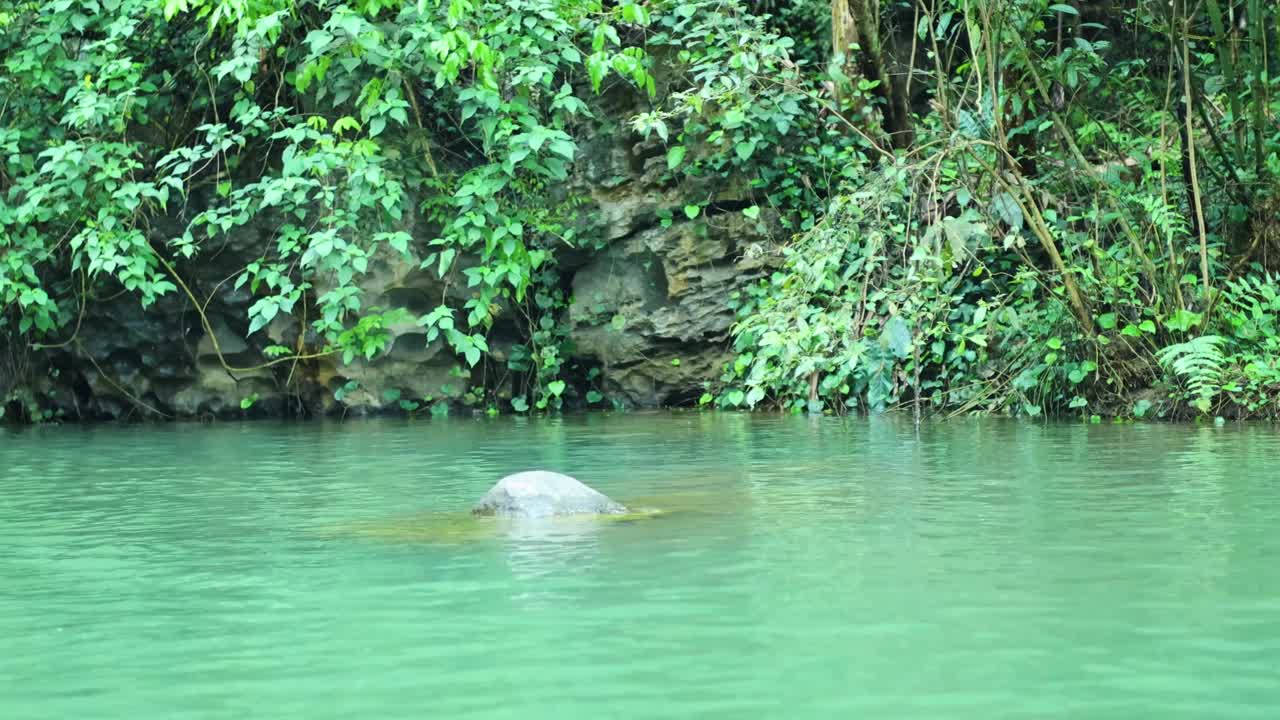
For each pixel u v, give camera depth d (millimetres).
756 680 3062
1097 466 7336
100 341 13070
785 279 11070
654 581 4203
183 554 4875
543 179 12922
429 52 11602
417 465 7984
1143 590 3996
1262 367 10234
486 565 4527
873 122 12805
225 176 12969
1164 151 11148
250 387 13109
